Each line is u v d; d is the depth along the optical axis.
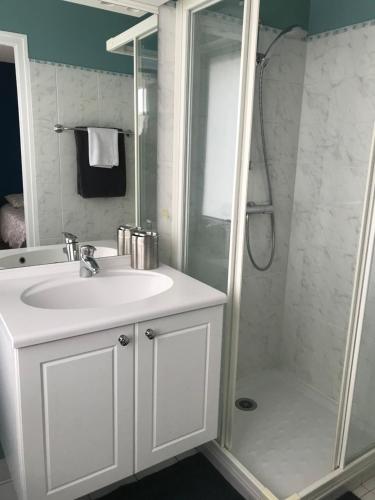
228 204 1.71
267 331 2.49
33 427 1.23
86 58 1.67
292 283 2.44
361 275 1.46
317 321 2.32
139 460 1.50
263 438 1.97
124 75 1.76
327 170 2.16
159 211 1.97
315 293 2.31
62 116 1.66
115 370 1.35
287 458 1.84
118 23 1.70
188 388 1.57
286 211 2.36
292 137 2.26
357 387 1.58
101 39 1.68
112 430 1.40
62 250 1.75
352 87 1.99
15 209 1.62
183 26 1.79
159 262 1.98
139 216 1.93
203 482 1.73
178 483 1.72
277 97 2.14
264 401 2.28
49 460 1.28
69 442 1.31
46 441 1.26
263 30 2.04
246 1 1.43
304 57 2.19
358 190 2.02
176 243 2.01
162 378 1.48
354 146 2.01
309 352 2.39
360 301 1.48
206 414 1.65
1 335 1.31
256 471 1.75
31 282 1.58
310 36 2.17
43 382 1.22
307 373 2.42
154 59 1.81
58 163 1.68
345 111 2.03
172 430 1.56
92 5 1.64
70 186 1.73
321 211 2.22
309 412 2.19
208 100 1.76
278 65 2.11
